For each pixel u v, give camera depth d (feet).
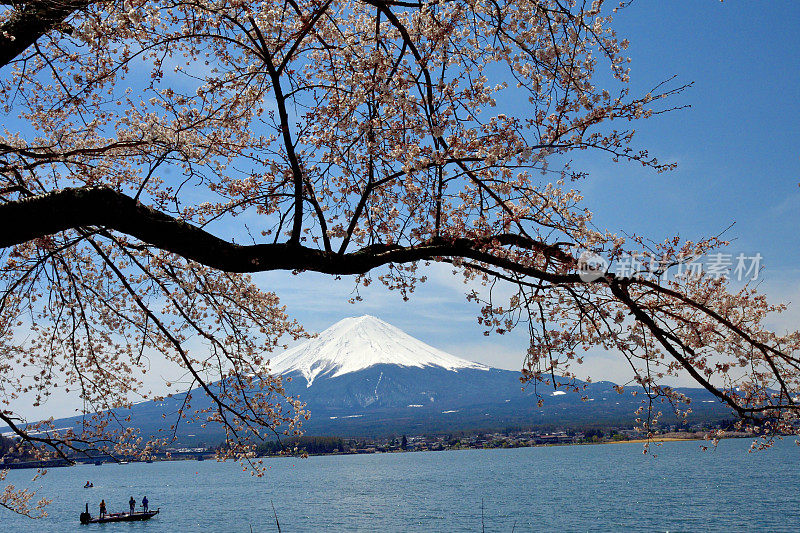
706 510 187.42
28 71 21.61
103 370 25.07
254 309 24.54
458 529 168.04
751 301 18.90
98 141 23.35
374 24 20.89
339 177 19.27
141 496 326.24
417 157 15.21
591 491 261.65
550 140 16.17
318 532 169.58
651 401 16.57
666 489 257.75
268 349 24.38
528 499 238.48
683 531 153.58
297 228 14.40
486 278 20.48
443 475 411.54
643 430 17.02
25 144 23.08
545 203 17.29
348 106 17.54
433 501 244.42
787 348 18.13
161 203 18.43
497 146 14.97
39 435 20.90
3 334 24.43
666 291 14.90
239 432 21.62
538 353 16.61
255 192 18.57
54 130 22.82
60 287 23.98
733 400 15.58
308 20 15.15
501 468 461.37
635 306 14.80
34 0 15.33
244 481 459.32
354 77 15.98
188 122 19.16
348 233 15.12
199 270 23.99
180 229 13.79
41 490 371.56
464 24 16.69
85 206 13.01
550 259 15.57
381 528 173.88
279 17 16.60
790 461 422.00
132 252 24.40
